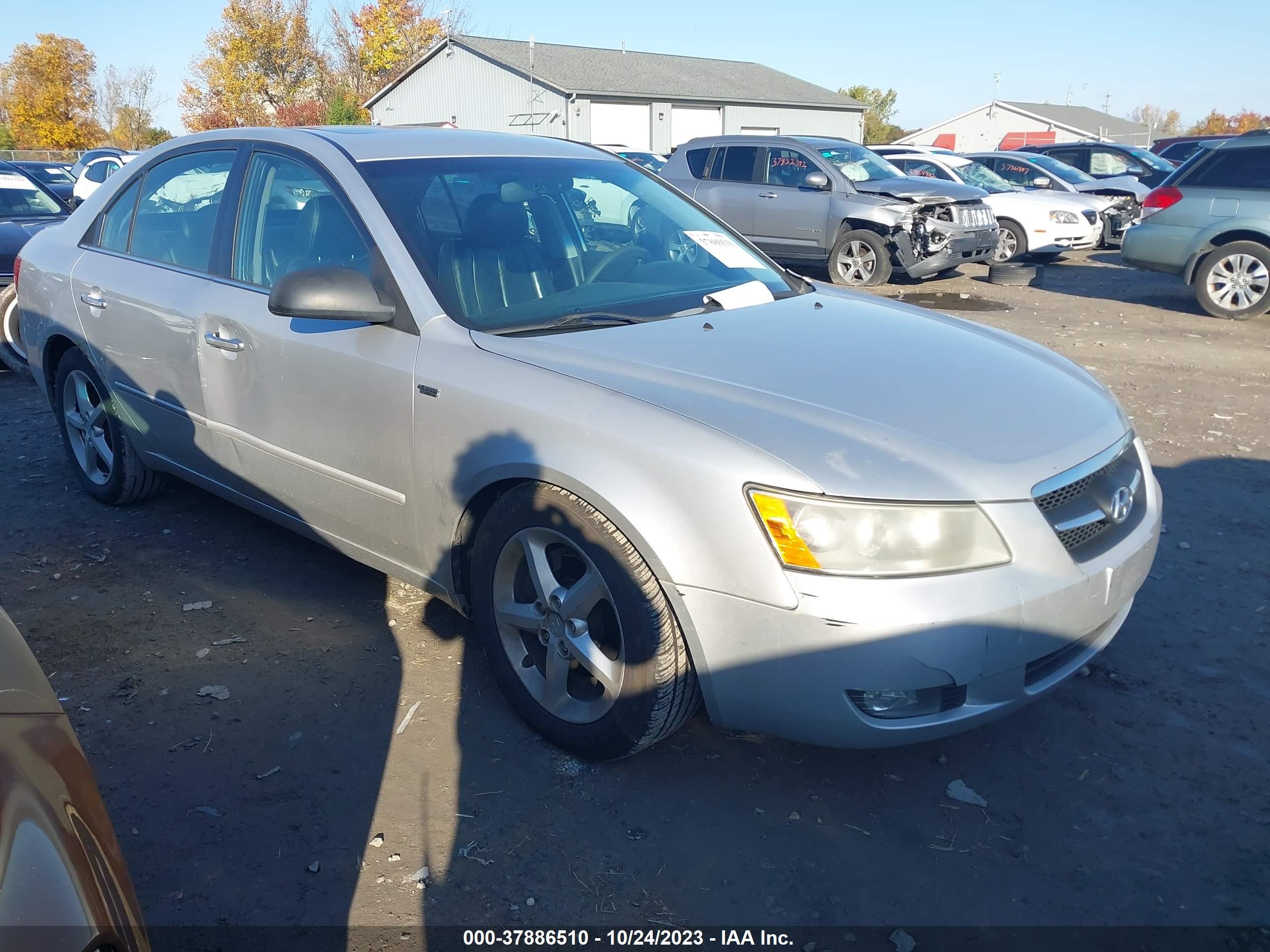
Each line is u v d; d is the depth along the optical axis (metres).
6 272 7.50
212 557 4.19
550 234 3.52
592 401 2.63
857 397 2.63
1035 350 3.36
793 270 14.29
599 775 2.82
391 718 3.07
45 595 3.84
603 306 3.26
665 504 2.46
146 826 2.59
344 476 3.28
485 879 2.43
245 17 50.22
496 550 2.87
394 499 3.14
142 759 2.86
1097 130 57.94
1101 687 3.30
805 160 12.52
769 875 2.46
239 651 3.44
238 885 2.40
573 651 2.75
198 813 2.64
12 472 5.28
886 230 11.96
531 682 2.94
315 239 3.43
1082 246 14.30
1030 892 2.42
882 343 3.09
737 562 2.38
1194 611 3.80
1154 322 9.83
